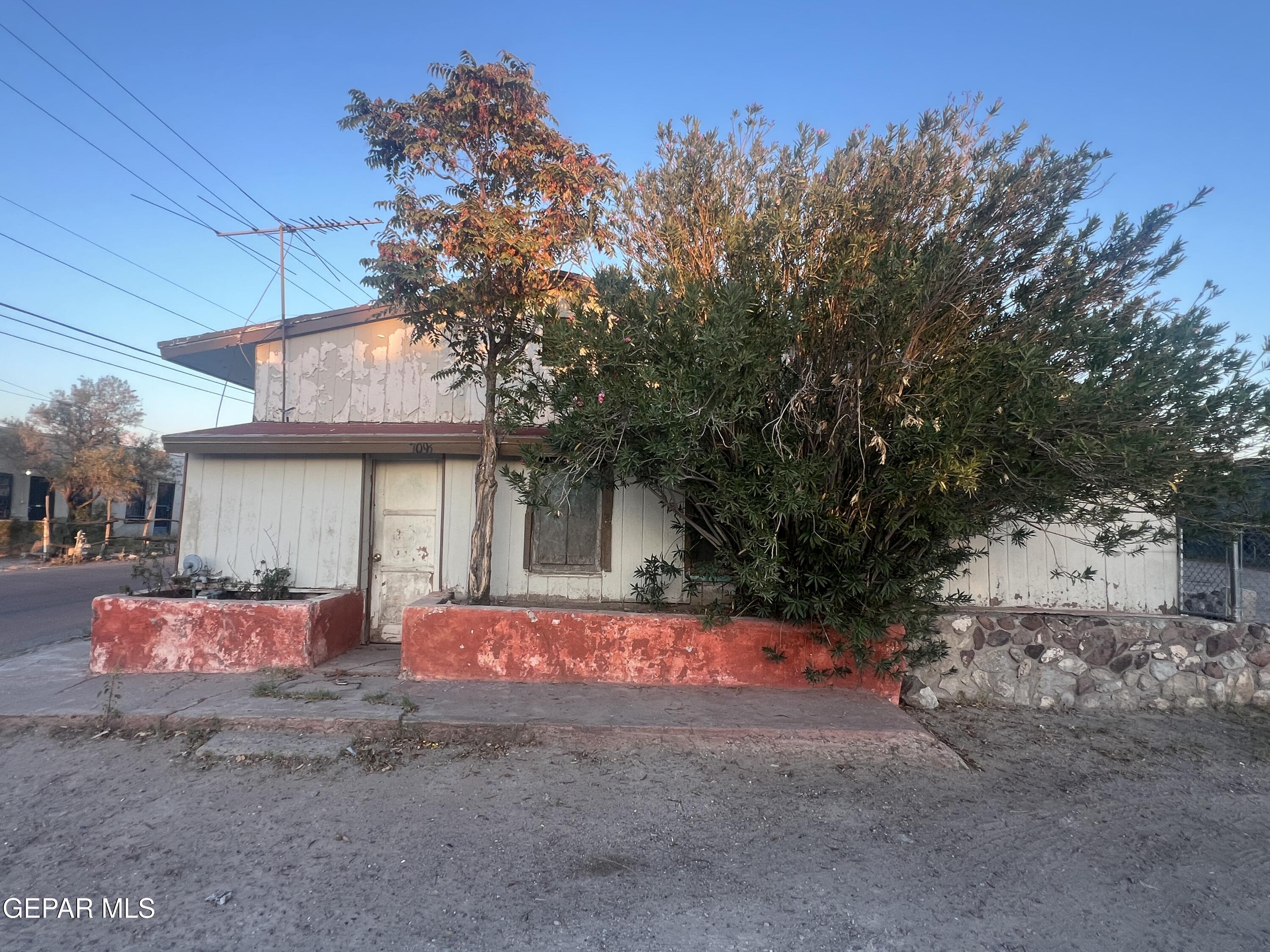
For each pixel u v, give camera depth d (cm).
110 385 2758
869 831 421
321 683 625
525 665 648
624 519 776
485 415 763
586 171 635
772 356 519
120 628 667
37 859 365
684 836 407
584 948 307
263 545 802
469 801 441
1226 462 517
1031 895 361
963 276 525
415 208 633
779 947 312
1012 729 615
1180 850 414
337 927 316
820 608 588
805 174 591
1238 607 711
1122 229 541
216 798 436
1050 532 724
